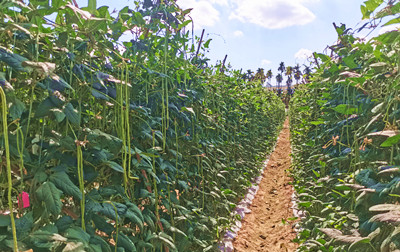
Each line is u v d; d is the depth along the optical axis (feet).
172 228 7.18
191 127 10.00
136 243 6.13
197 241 8.52
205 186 10.62
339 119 10.09
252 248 11.69
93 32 5.07
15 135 4.11
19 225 3.89
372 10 6.23
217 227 10.41
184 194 9.56
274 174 23.77
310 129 16.28
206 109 11.28
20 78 4.54
